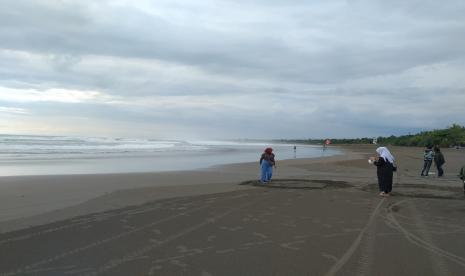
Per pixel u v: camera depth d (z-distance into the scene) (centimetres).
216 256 698
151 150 5591
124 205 1226
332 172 2673
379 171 1509
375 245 784
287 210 1166
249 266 644
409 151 7000
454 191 1644
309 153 6462
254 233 873
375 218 1065
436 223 1008
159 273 608
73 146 5875
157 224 956
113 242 787
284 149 8381
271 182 1914
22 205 1202
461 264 666
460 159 4219
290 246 770
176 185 1748
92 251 723
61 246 754
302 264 657
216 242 794
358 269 635
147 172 2405
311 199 1392
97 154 4253
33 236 828
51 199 1320
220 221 998
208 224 961
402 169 3012
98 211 1120
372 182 1972
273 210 1163
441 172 2456
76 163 3077
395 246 779
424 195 1512
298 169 2905
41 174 2214
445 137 9469
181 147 7144
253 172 2538
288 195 1484
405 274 614
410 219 1058
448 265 660
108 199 1339
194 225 948
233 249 745
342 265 654
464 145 8731
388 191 1496
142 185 1739
